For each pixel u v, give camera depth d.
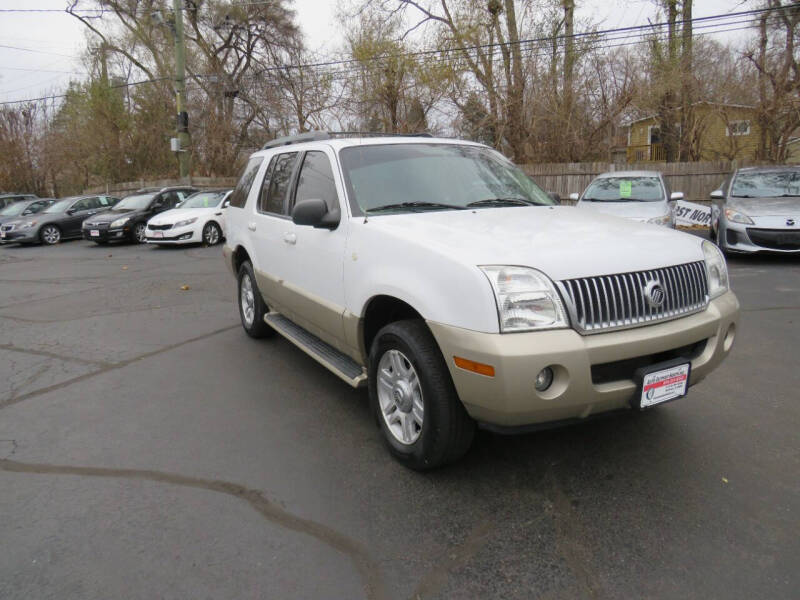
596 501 2.87
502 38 19.36
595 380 2.74
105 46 29.25
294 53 31.47
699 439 3.48
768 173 10.65
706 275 3.12
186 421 3.97
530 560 2.46
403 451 3.20
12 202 24.48
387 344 3.25
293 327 4.94
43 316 7.44
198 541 2.64
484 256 2.72
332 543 2.61
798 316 6.22
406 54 20.28
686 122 18.78
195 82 28.34
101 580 2.38
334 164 3.96
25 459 3.46
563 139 19.30
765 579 2.29
